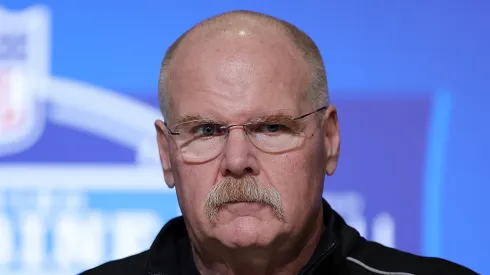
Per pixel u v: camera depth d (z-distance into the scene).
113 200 5.41
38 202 5.40
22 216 5.39
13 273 5.38
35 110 5.42
